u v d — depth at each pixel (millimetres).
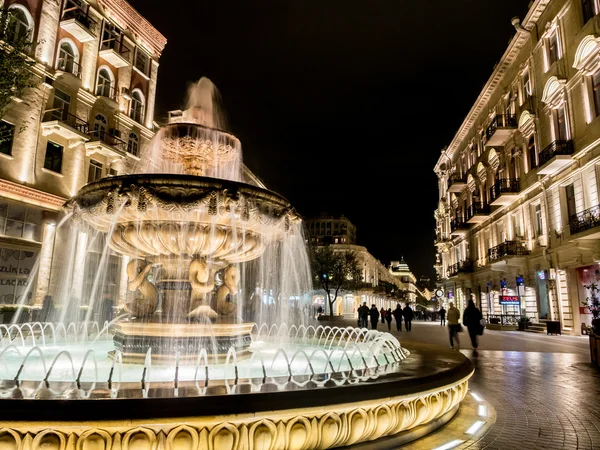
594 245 18609
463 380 4711
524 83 26641
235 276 6621
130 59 27734
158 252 6020
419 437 4027
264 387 3209
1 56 12125
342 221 82562
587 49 18797
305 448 3086
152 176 5277
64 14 22516
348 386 3348
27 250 19578
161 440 2719
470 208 38562
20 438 2607
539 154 22500
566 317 21062
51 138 21328
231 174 7926
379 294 71500
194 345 5688
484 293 34031
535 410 5543
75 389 3004
